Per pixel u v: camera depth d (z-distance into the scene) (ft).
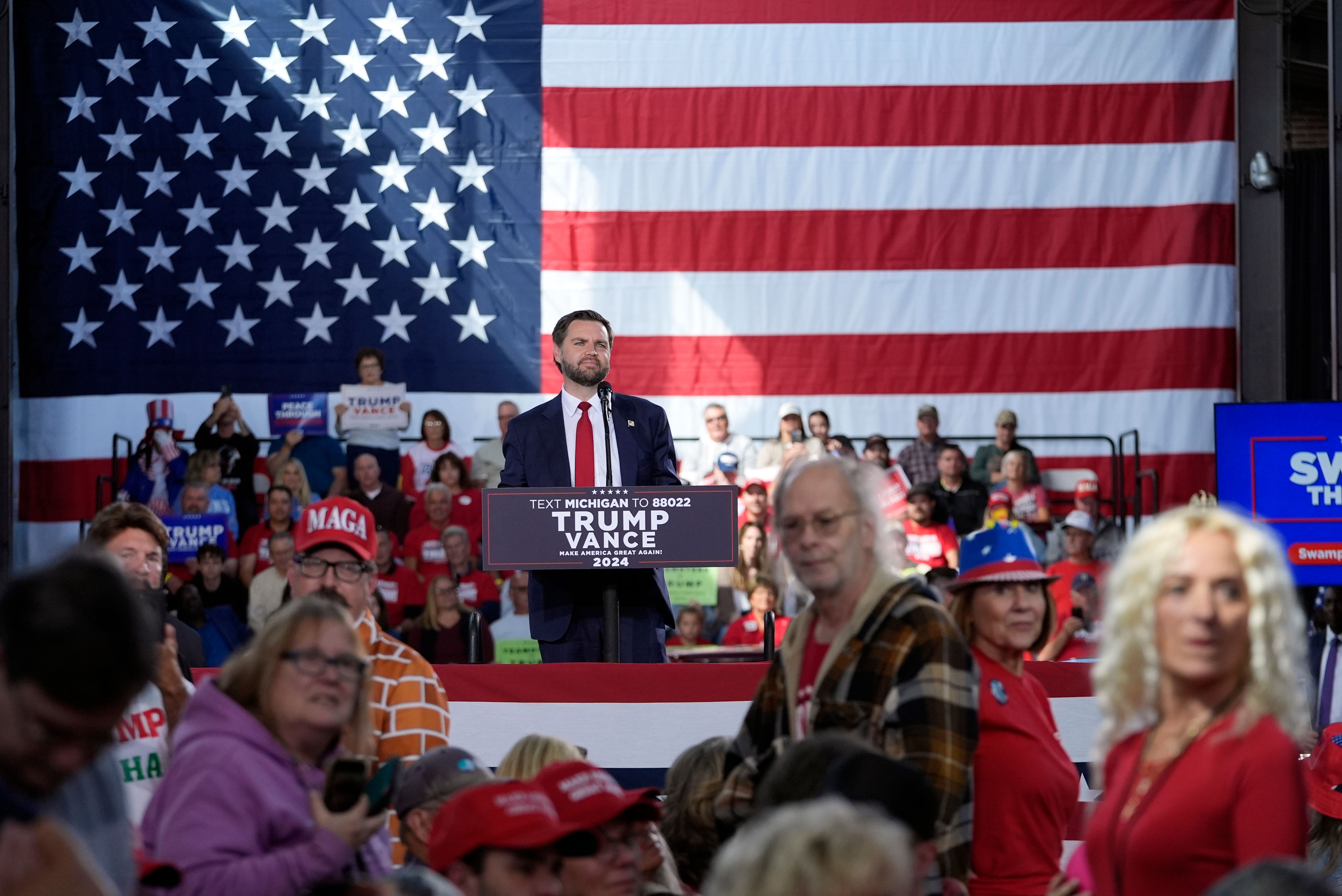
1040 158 42.60
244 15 43.50
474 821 9.06
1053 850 11.41
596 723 18.37
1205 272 42.14
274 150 43.29
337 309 42.91
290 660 9.65
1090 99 42.55
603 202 43.01
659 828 13.04
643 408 20.84
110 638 6.43
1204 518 8.76
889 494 10.88
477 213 43.16
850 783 8.11
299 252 43.01
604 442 20.47
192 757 9.34
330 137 43.32
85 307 42.68
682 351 42.60
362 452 41.09
